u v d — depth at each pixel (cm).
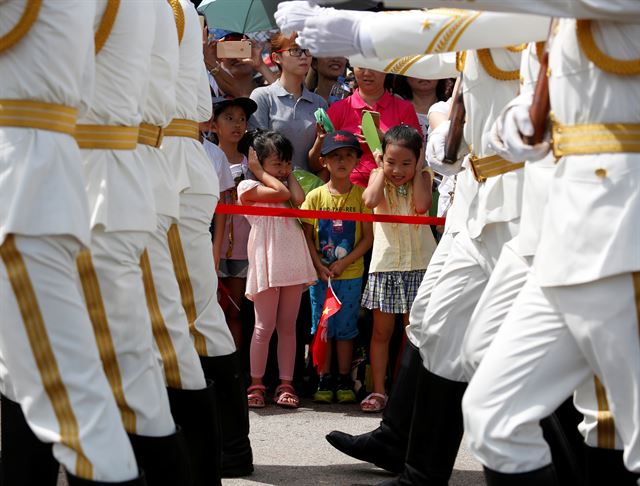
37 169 304
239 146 602
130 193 355
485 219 370
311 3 329
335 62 693
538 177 322
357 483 441
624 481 320
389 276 575
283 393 578
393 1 290
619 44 274
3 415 340
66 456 303
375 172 580
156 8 395
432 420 398
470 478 455
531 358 289
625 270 273
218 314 449
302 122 633
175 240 437
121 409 346
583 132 281
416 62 421
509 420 288
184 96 437
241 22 745
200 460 396
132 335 350
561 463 348
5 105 307
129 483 305
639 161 276
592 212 277
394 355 601
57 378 303
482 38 326
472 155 378
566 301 283
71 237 308
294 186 594
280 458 479
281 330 581
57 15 306
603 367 281
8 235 303
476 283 386
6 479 340
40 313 304
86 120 352
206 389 397
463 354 359
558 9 273
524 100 302
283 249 573
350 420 552
